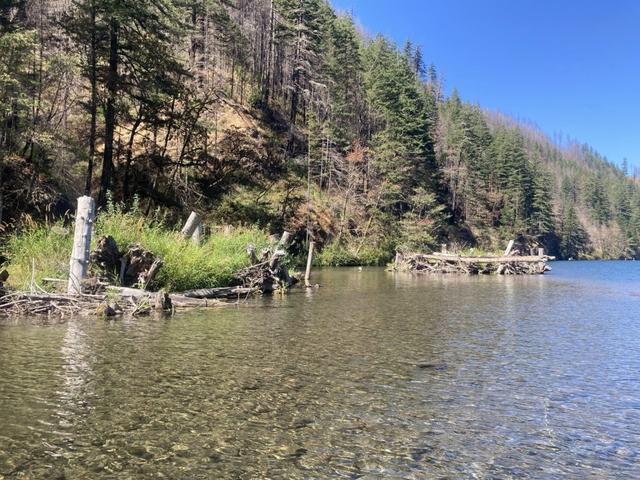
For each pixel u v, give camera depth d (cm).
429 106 8362
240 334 928
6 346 767
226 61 5650
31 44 2150
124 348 777
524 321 1212
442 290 2044
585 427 509
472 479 394
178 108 3588
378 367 724
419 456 431
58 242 1297
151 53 2414
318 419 509
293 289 1959
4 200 2098
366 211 5300
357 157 5259
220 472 390
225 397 566
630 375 709
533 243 8494
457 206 7481
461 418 525
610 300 1750
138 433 458
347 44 6656
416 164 6078
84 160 2664
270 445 443
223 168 4331
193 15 4300
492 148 9012
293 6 5519
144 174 3216
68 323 982
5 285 1111
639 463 429
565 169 16662
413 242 4984
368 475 393
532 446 460
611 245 10806
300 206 4572
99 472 383
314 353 797
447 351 846
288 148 5466
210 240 1844
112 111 2333
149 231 1438
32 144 2314
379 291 1945
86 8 2205
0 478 368
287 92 6194
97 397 548
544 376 698
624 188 12375
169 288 1377
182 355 748
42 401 530
